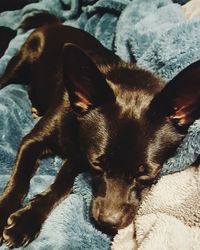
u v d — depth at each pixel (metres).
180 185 0.23
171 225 0.21
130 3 0.37
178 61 0.28
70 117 0.27
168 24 0.33
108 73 0.27
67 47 0.23
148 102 0.24
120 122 0.23
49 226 0.24
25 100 0.34
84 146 0.25
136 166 0.23
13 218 0.24
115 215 0.23
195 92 0.23
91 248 0.23
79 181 0.26
